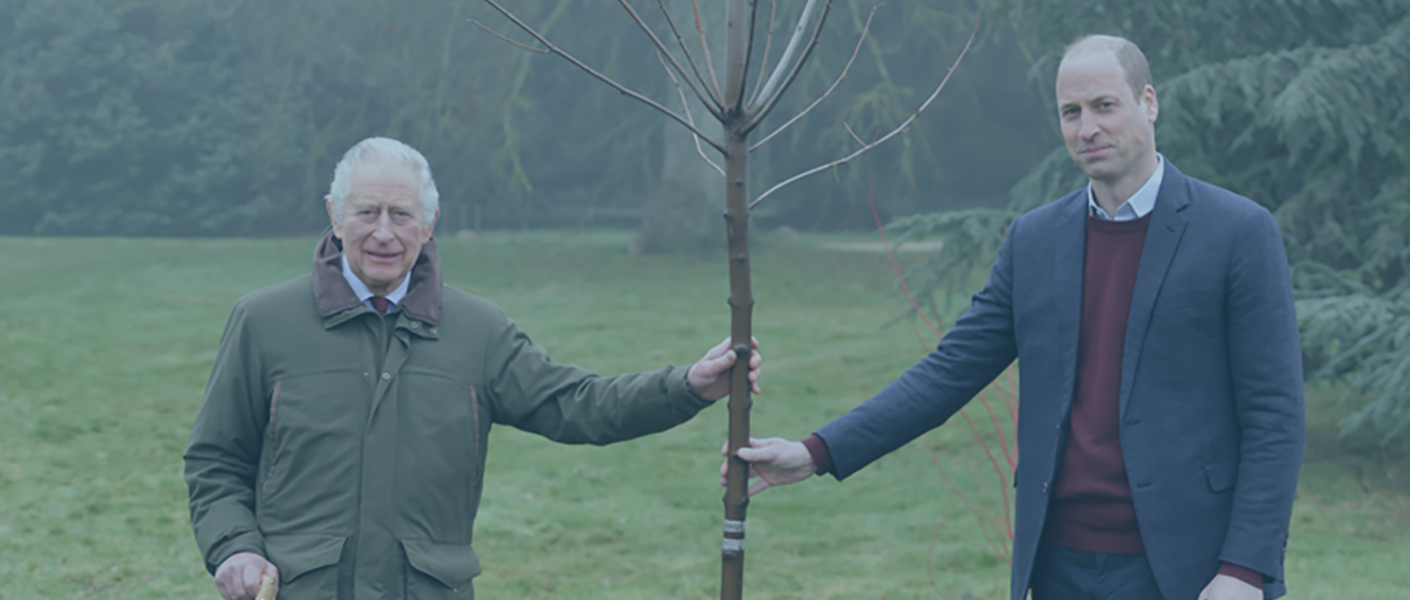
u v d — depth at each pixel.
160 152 34.12
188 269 22.00
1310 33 8.50
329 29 26.20
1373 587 5.56
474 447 2.44
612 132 25.06
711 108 2.43
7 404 10.70
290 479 2.32
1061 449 2.44
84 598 5.63
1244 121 8.63
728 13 2.44
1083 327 2.45
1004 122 27.77
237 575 2.22
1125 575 2.36
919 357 13.48
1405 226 7.82
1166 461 2.31
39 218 34.84
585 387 2.52
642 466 8.93
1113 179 2.41
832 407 11.08
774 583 6.03
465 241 27.08
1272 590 2.29
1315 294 7.83
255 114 34.59
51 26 33.78
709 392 2.51
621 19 22.36
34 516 7.15
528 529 7.17
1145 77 2.41
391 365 2.37
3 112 33.66
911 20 21.52
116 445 9.34
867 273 20.91
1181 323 2.33
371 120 29.67
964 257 9.44
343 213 2.37
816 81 22.48
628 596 5.80
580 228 29.83
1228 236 2.32
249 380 2.37
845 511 7.70
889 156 26.45
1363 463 8.42
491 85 23.59
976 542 6.87
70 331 15.08
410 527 2.33
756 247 24.38
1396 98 7.58
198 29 34.53
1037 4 8.66
